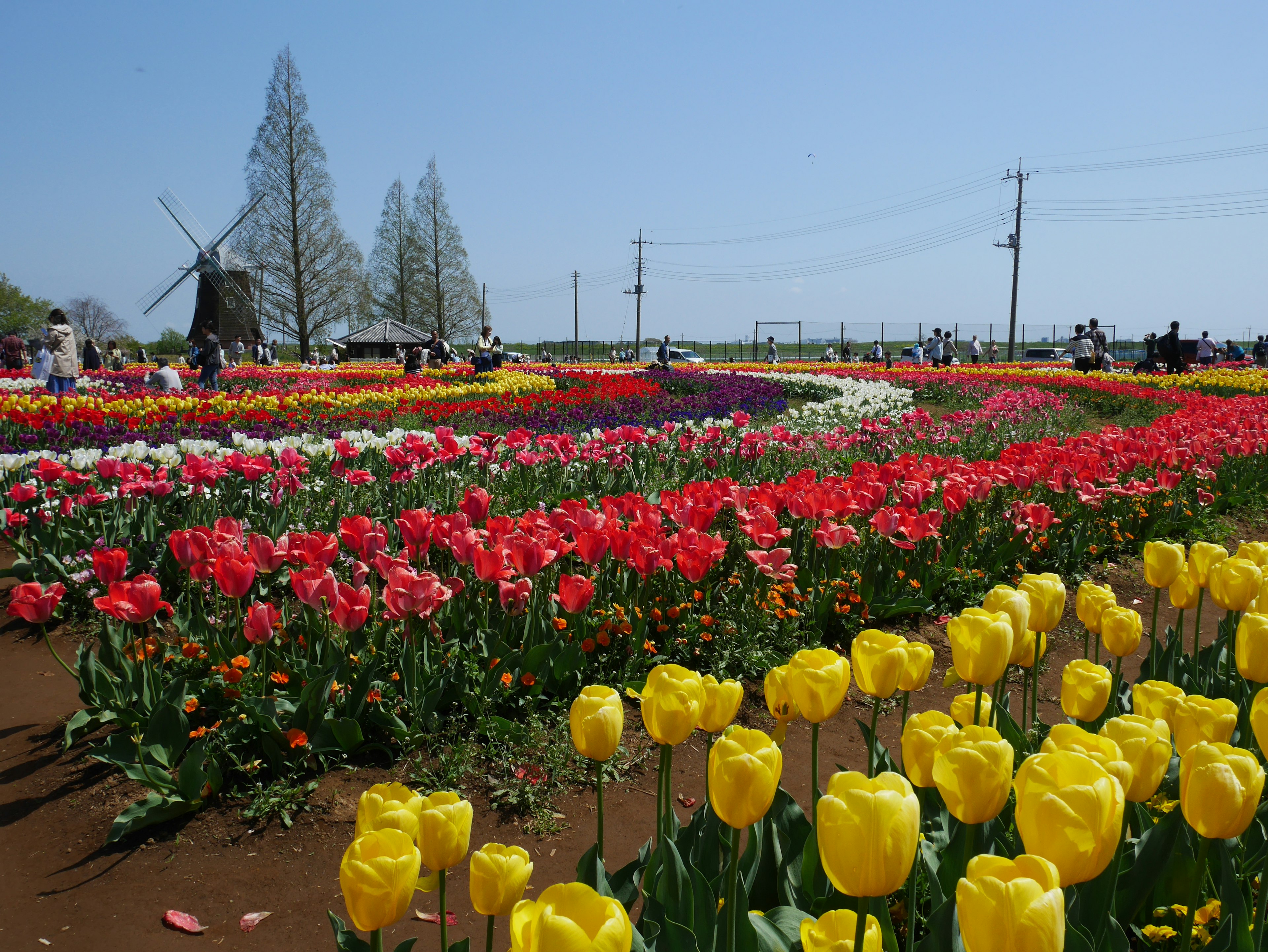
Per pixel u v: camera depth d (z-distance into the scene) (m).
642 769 3.83
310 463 7.78
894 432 10.22
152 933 2.77
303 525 6.05
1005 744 1.32
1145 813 2.15
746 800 1.41
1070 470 6.43
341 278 56.31
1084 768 1.23
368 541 4.20
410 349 27.50
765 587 5.00
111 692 3.76
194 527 5.57
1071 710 1.93
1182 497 7.69
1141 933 1.92
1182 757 1.49
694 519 4.58
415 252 71.75
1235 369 26.42
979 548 6.09
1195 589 2.89
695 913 1.75
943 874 1.96
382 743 3.74
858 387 17.78
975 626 1.79
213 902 2.91
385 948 2.73
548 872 3.12
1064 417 15.20
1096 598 2.55
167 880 3.02
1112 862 1.68
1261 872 1.90
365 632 4.16
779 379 21.77
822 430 12.10
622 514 5.08
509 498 7.18
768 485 5.25
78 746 3.89
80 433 9.55
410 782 3.56
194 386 20.19
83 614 5.37
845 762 3.88
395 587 3.61
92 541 5.61
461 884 3.08
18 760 3.80
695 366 33.50
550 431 11.72
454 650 4.05
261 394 15.73
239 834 3.25
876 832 1.16
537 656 4.00
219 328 54.66
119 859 3.13
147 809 3.24
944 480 6.21
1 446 8.30
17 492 5.43
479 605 4.34
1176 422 9.36
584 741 1.76
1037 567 6.33
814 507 5.08
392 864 1.18
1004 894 0.99
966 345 57.00
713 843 2.00
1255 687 2.71
